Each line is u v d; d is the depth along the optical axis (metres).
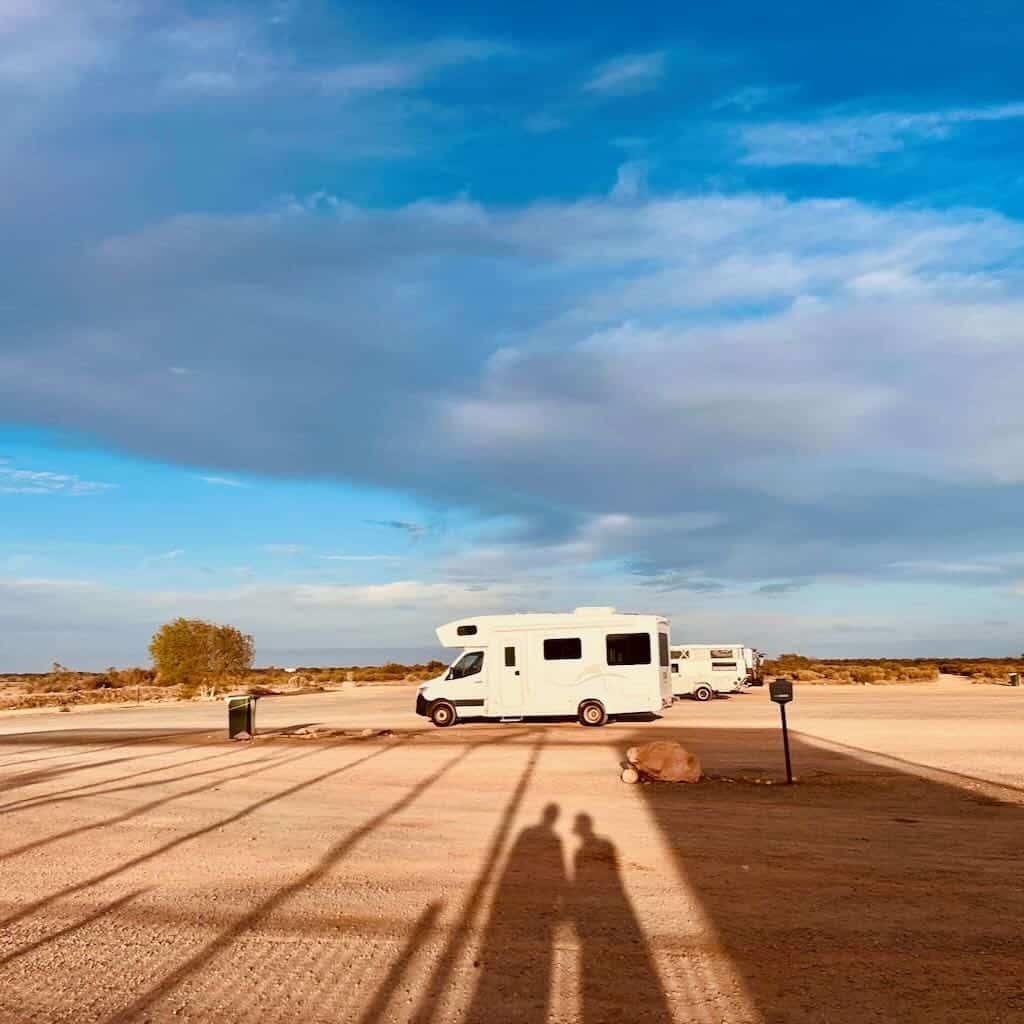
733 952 6.45
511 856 9.42
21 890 8.50
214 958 6.52
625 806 12.22
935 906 7.47
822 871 8.65
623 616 25.38
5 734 27.92
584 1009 5.50
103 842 10.58
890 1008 5.42
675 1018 5.34
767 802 12.46
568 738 21.77
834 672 69.12
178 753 20.38
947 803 12.27
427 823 11.27
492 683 25.47
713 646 39.06
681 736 21.92
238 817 11.97
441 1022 5.35
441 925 7.18
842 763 16.47
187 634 64.25
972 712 28.73
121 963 6.44
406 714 32.84
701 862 9.05
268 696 53.62
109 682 75.81
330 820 11.62
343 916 7.46
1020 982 5.79
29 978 6.17
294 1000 5.71
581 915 7.37
